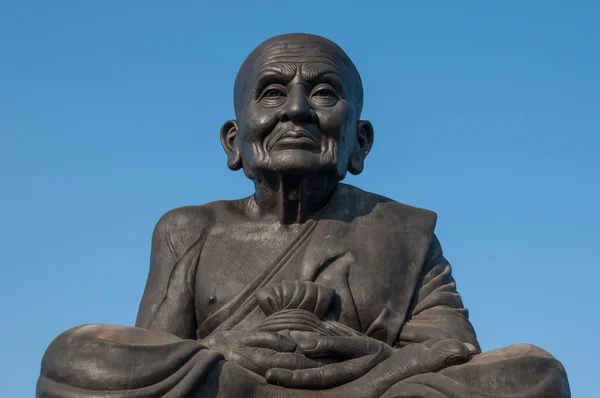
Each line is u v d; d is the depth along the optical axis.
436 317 11.05
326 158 11.07
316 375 10.03
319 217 11.41
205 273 11.20
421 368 10.02
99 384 9.48
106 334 9.81
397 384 9.95
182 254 11.35
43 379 9.73
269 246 11.27
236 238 11.38
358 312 10.88
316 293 10.70
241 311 10.88
